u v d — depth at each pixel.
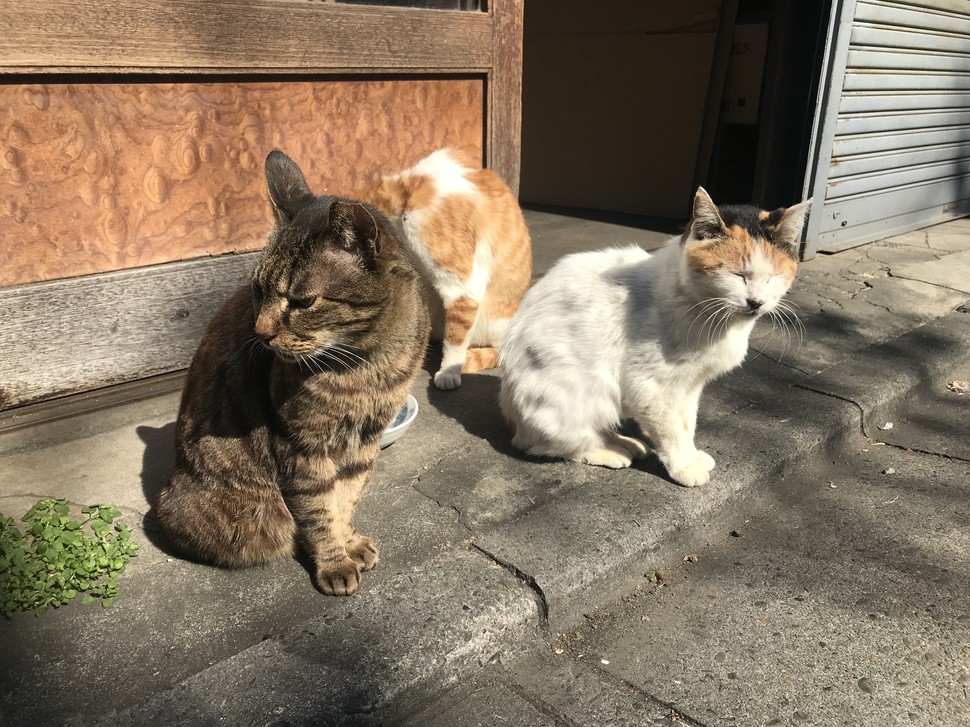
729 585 0.77
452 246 1.08
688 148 2.16
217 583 0.68
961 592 0.76
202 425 0.68
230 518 0.68
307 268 0.58
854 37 1.65
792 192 1.75
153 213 0.99
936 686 0.64
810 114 1.66
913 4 1.77
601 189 2.38
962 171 2.22
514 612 0.67
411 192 1.07
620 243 1.94
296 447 0.64
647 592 0.76
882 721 0.60
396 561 0.72
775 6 1.87
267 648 0.60
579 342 0.86
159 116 0.96
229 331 0.69
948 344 1.30
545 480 0.87
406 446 0.94
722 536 0.86
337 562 0.68
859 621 0.72
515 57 1.29
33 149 0.88
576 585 0.71
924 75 1.91
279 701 0.55
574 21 2.26
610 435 0.94
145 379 1.04
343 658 0.60
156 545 0.73
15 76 0.84
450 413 1.04
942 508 0.91
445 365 1.14
